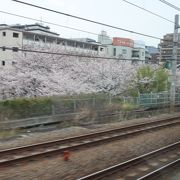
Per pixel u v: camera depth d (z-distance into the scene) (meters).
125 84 34.38
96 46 60.75
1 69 29.12
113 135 16.38
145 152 12.97
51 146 13.20
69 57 32.72
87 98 23.33
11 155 11.44
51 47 37.03
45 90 27.16
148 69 36.66
